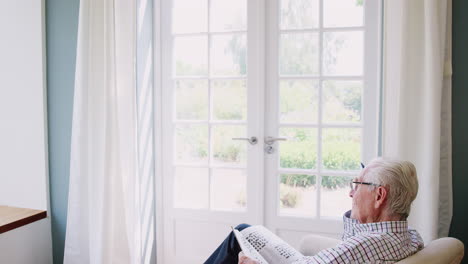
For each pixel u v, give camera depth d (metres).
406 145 1.73
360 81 2.04
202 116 2.31
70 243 2.13
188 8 2.27
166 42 2.31
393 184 1.15
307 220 2.15
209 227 2.34
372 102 2.01
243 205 2.30
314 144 2.14
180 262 2.40
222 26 2.23
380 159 1.24
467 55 1.75
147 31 2.28
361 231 1.18
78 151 2.06
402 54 1.70
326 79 2.07
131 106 2.04
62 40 2.23
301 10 2.10
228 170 2.30
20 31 2.26
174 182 2.39
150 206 2.37
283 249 1.35
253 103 2.19
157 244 2.41
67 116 2.26
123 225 2.06
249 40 2.16
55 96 2.27
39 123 2.27
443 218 1.75
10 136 2.34
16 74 2.29
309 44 2.10
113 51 1.98
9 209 2.31
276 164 2.18
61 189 2.30
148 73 2.30
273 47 2.13
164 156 2.37
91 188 2.03
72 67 2.22
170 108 2.33
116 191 2.04
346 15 2.03
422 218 1.70
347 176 2.09
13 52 2.29
